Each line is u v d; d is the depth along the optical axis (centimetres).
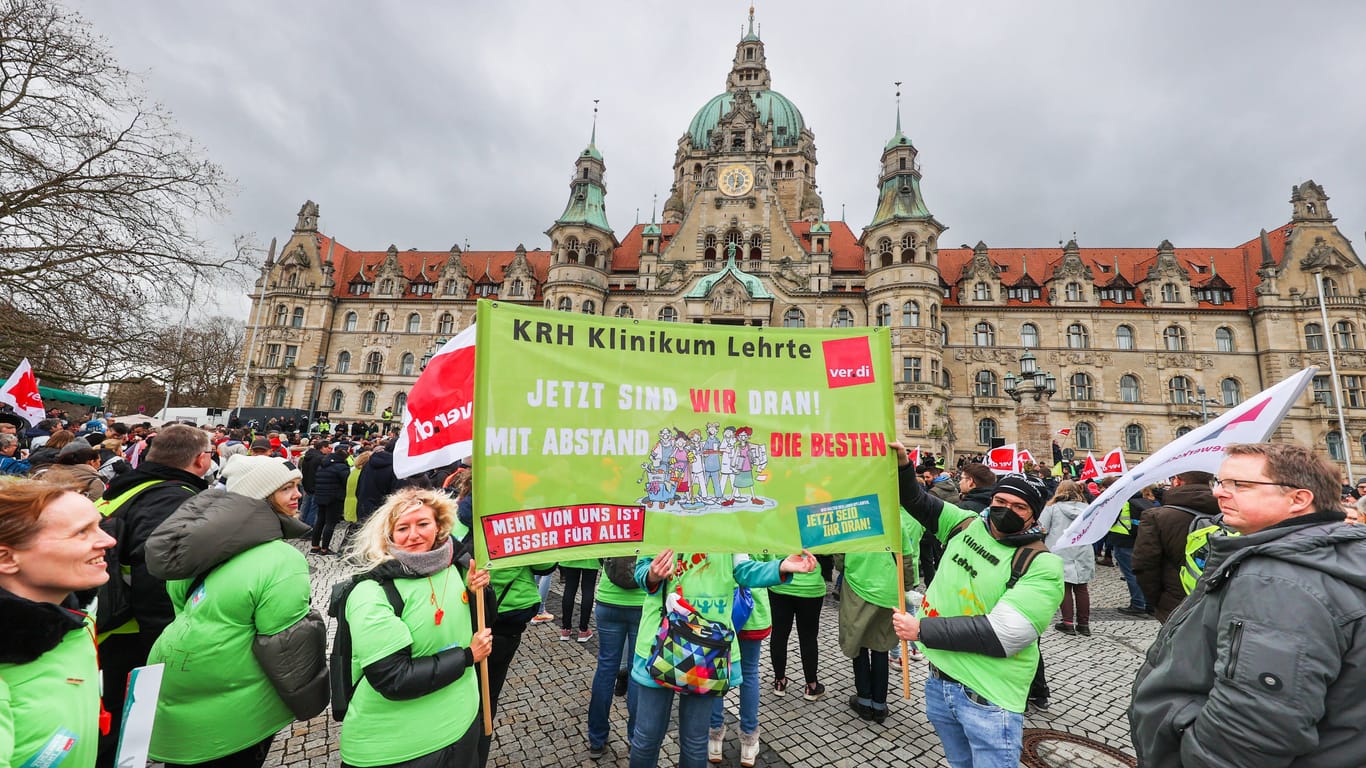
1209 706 249
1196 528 576
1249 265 5381
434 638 342
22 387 1433
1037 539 407
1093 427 5034
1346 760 225
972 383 5194
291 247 6247
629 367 442
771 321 4894
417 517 358
